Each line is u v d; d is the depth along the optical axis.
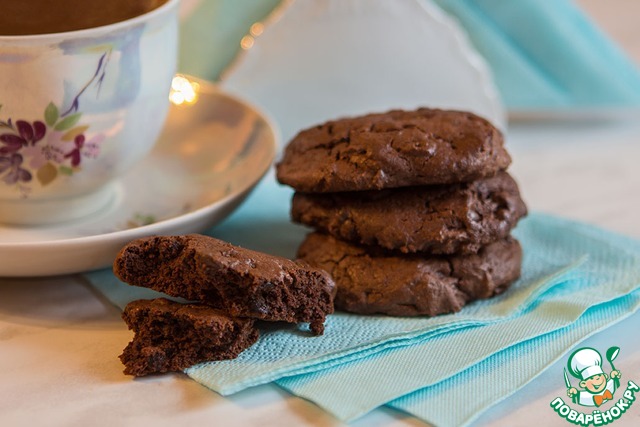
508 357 0.37
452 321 0.38
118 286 0.40
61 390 0.36
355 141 0.39
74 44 0.39
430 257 0.39
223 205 0.40
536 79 0.54
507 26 0.53
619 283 0.40
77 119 0.40
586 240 0.43
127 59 0.40
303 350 0.37
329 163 0.39
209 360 0.36
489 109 0.53
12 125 0.39
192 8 0.51
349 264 0.39
